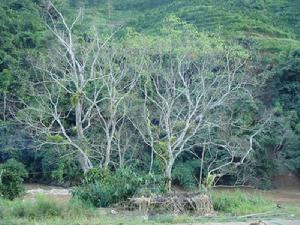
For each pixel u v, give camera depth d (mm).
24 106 42656
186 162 42438
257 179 42438
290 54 48938
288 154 43906
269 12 69562
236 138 39312
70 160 39312
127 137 37750
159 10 72562
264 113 43094
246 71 43469
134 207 23219
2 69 46469
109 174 26406
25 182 44031
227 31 57281
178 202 22906
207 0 71562
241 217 22062
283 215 23109
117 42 40594
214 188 40875
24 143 42406
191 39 46688
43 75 37938
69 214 20219
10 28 50938
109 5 75000
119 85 36062
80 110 31672
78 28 54156
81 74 31703
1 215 19359
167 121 31672
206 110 34094
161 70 36625
